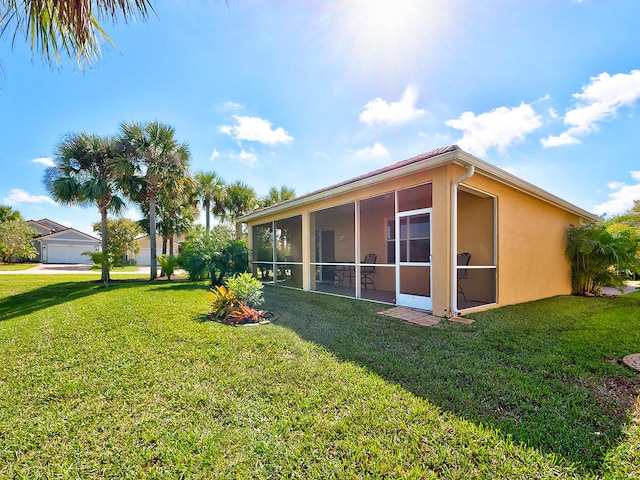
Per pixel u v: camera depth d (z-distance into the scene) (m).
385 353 3.33
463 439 1.86
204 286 9.95
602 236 8.02
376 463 1.68
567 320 4.86
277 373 2.83
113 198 12.05
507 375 2.77
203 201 19.62
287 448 1.81
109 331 4.30
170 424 2.07
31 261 29.56
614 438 1.87
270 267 12.52
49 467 1.70
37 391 2.55
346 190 6.71
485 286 6.39
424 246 7.48
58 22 1.85
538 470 1.62
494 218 6.09
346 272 10.34
